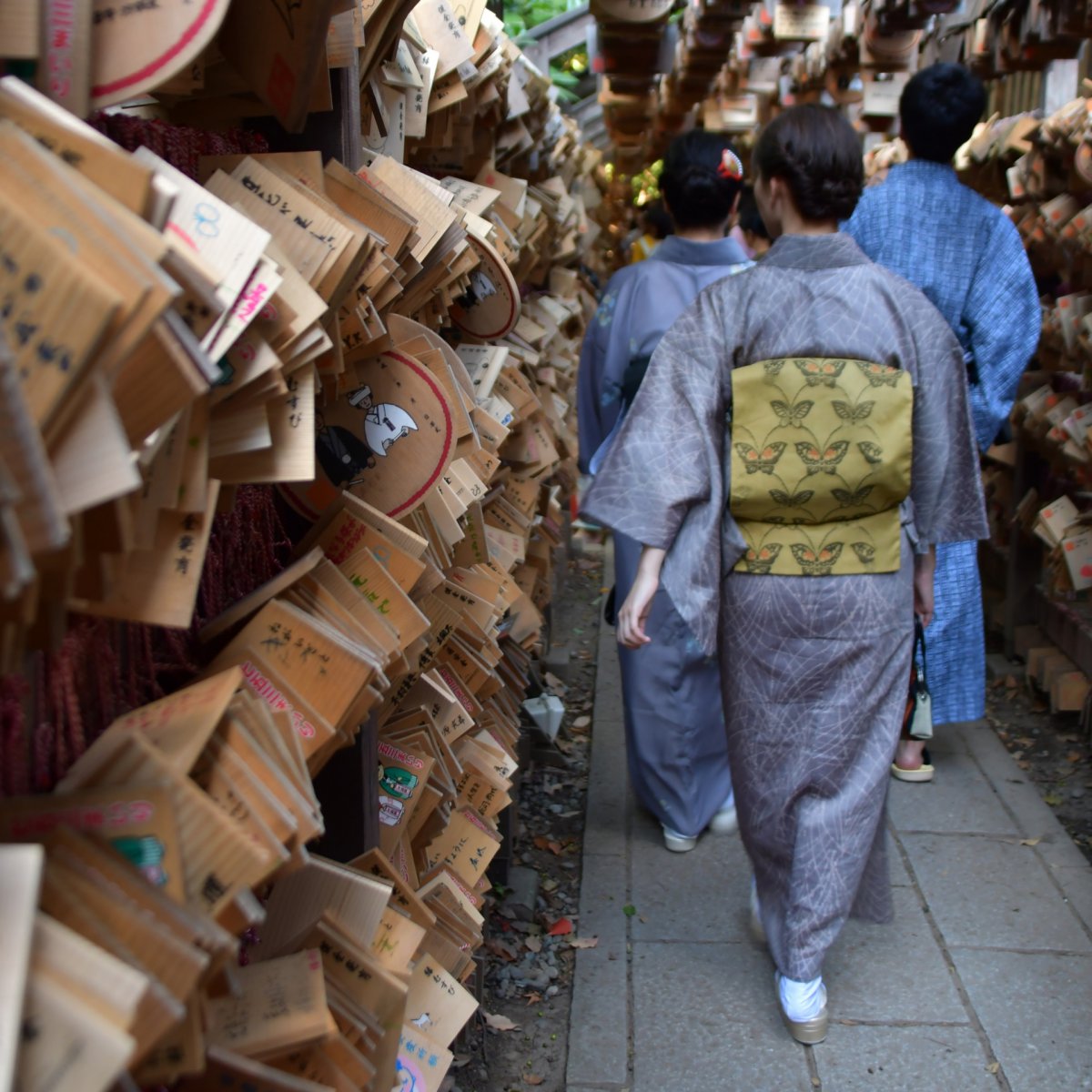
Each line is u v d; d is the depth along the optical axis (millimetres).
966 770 3582
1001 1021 2391
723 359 2156
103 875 739
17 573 531
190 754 853
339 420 1578
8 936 573
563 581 5730
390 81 1879
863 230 3293
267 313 992
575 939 2699
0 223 627
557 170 5379
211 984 859
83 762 843
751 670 2252
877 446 2086
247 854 814
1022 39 3873
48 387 635
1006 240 3215
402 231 1414
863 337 2107
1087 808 3381
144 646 1116
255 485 1462
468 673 2174
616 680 4434
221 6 872
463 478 2008
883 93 4883
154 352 728
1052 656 4082
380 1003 1221
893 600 2213
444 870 1956
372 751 1582
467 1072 2244
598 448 3227
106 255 663
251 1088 939
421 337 1693
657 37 4516
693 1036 2350
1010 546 4492
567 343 5277
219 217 899
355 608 1261
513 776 3135
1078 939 2682
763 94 6535
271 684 1101
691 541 2191
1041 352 4133
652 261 3092
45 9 828
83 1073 593
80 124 780
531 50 5508
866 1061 2273
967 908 2814
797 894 2270
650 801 3105
